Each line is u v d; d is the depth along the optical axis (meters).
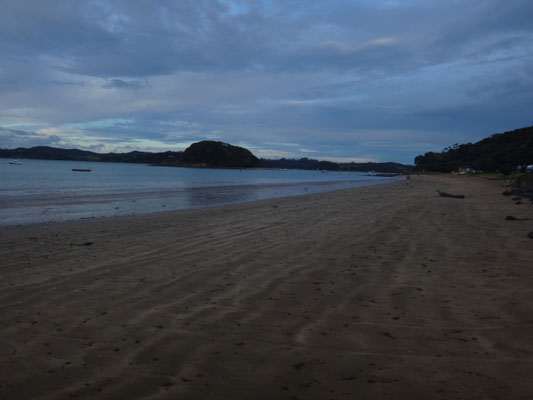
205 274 4.62
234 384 2.10
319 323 3.03
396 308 3.35
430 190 26.64
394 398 1.95
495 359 2.34
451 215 10.36
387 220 9.58
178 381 2.13
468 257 5.27
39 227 9.41
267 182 48.72
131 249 6.31
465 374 2.17
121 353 2.50
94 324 3.02
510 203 13.38
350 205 14.52
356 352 2.50
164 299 3.68
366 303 3.51
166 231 8.39
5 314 3.27
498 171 79.88
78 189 26.06
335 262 5.19
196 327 2.95
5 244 6.94
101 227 9.30
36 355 2.47
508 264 4.75
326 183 49.62
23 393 2.01
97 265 5.14
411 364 2.31
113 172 79.25
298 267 4.94
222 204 16.70
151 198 20.31
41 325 3.01
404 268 4.79
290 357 2.43
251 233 7.87
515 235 6.82
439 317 3.10
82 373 2.23
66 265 5.17
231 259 5.45
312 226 8.79
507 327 2.83
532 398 1.90
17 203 16.14
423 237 7.02
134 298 3.71
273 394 2.00
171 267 5.00
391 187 35.44
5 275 4.62
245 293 3.86
